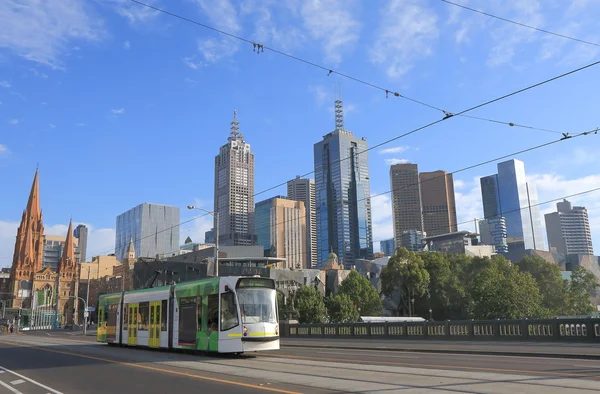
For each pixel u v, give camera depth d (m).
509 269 91.00
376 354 23.91
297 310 92.38
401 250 96.19
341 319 92.62
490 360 19.12
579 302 87.56
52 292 155.88
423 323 36.34
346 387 12.34
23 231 158.75
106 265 195.75
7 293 154.12
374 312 101.81
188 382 13.97
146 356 23.53
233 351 21.41
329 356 22.70
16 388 13.94
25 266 154.88
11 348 34.66
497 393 10.77
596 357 19.03
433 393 11.05
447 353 24.03
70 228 164.62
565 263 159.12
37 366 20.39
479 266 95.50
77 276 161.25
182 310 25.17
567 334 27.47
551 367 15.93
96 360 22.19
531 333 29.27
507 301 70.62
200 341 23.25
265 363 19.23
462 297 94.88
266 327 22.02
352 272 105.88
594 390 10.84
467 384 12.24
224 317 22.06
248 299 22.16
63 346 35.00
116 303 33.16
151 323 27.98
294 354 24.31
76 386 13.98
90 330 99.62
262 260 120.19
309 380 13.85
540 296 74.69
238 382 13.67
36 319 141.25
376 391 11.55
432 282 97.19
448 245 172.38
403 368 16.38
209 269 84.06
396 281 95.56
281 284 122.75
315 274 132.00
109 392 12.59
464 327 33.19
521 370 15.09
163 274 77.12
